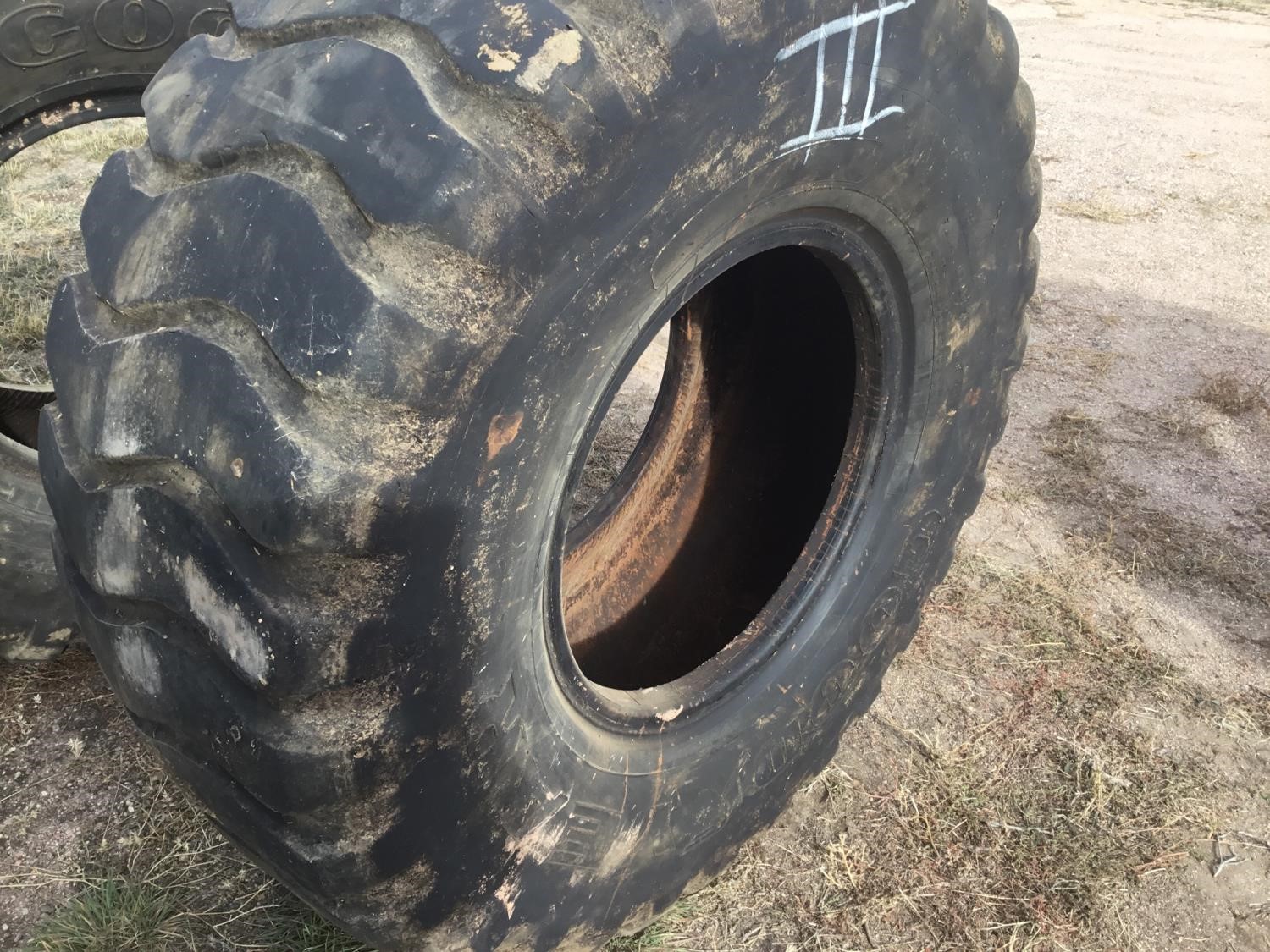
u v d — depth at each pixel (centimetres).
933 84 167
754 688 210
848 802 249
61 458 134
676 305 156
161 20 331
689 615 259
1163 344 491
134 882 223
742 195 146
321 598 120
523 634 149
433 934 157
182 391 119
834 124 153
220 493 117
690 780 196
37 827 236
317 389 113
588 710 175
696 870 207
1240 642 308
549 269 122
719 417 266
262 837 141
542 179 118
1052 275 564
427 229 113
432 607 128
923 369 207
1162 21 1241
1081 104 886
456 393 119
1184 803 253
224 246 118
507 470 131
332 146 115
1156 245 607
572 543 269
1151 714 280
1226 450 406
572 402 139
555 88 117
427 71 117
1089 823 246
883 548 223
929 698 283
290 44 125
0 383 337
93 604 140
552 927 177
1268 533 358
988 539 349
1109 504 370
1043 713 279
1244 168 741
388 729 131
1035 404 434
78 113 338
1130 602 323
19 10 313
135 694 138
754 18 132
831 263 184
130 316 126
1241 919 227
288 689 121
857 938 218
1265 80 988
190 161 125
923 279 193
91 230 133
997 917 224
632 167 125
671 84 125
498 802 154
